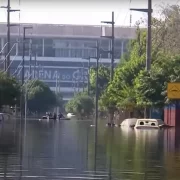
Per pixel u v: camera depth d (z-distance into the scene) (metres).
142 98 113.31
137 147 60.72
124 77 134.38
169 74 111.12
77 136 80.88
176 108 118.81
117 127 122.62
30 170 40.44
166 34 132.12
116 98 136.38
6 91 144.12
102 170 40.84
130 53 173.25
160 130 105.56
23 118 188.75
